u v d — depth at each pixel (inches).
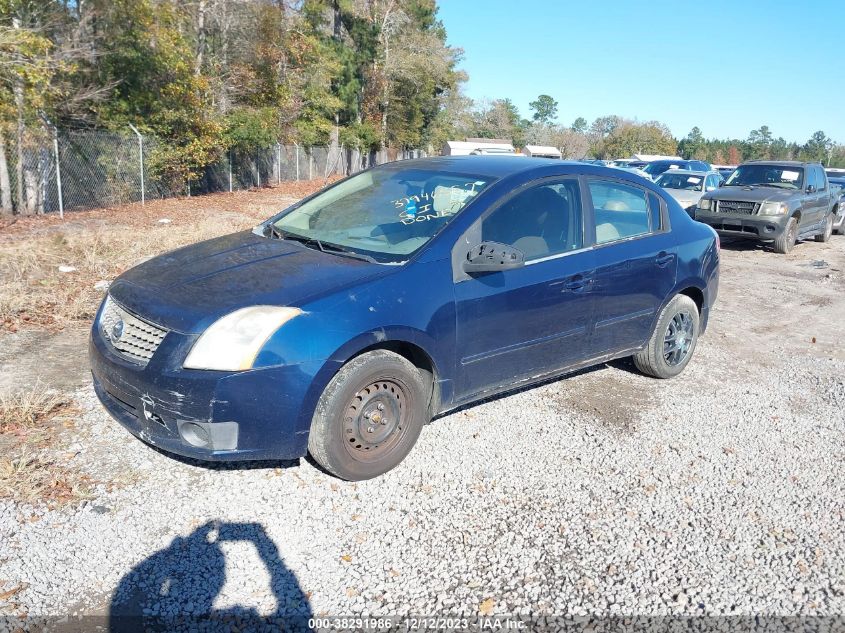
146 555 120.1
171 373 129.0
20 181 577.9
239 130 1001.5
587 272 182.9
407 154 2484.0
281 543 125.6
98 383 152.3
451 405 163.5
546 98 6358.3
